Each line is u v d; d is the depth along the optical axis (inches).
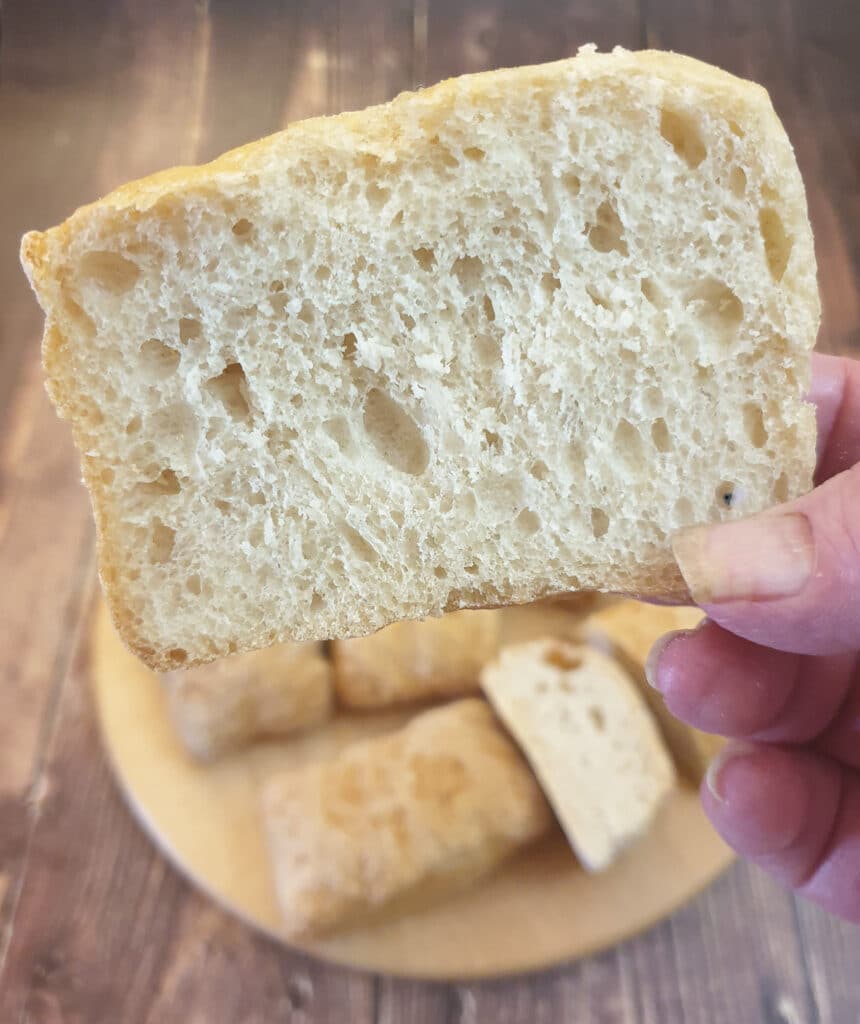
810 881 6.7
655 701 8.0
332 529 4.3
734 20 11.9
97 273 3.9
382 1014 6.9
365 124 3.8
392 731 8.2
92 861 7.4
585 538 4.3
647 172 3.8
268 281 3.9
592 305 4.0
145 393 4.1
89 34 11.6
